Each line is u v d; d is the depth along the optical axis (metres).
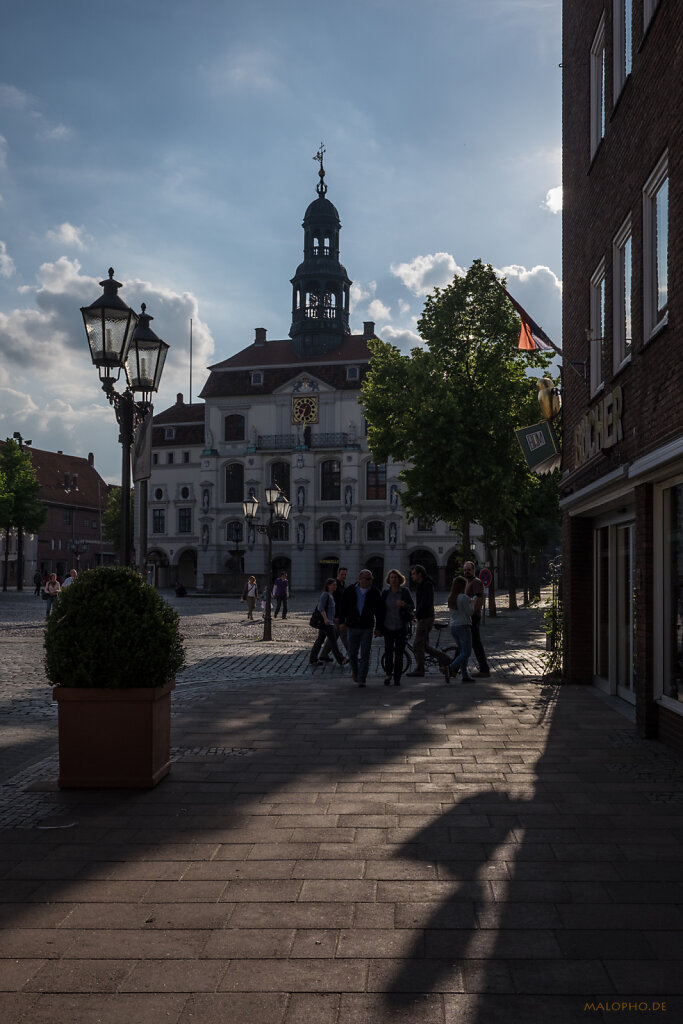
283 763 7.54
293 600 49.72
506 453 30.02
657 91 8.43
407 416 29.95
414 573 14.27
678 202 7.66
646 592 8.71
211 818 5.89
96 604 6.79
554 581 14.46
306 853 5.16
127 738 6.70
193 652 18.78
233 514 69.38
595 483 10.41
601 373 11.41
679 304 7.62
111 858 5.10
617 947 3.86
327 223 69.75
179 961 3.74
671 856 5.10
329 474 67.12
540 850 5.21
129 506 9.09
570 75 13.34
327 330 69.50
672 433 7.57
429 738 8.64
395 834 5.52
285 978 3.57
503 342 29.72
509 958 3.75
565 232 13.71
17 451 64.38
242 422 69.62
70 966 3.70
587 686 12.59
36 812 6.07
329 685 12.93
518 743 8.38
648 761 7.59
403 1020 3.23
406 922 4.14
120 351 8.88
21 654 18.67
